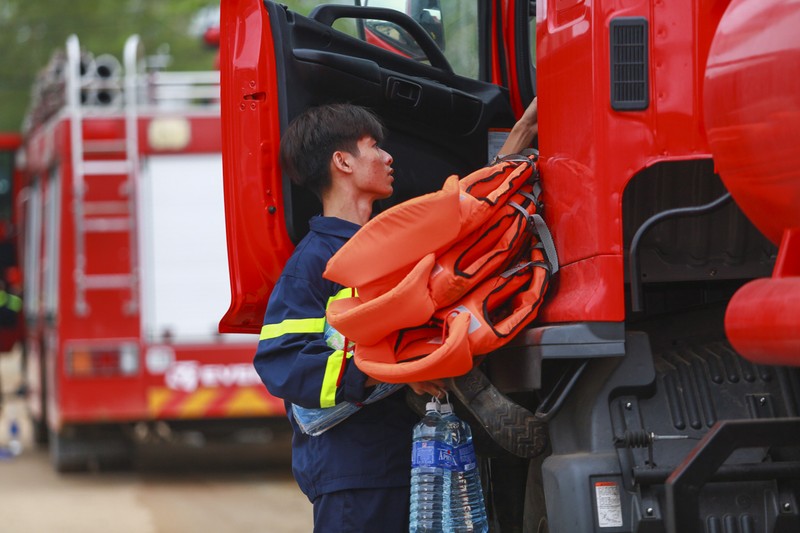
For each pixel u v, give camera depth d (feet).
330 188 35.65
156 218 92.73
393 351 31.27
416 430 33.04
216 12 116.16
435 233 30.19
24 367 130.62
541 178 32.89
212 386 92.07
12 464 110.32
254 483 96.63
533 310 31.19
